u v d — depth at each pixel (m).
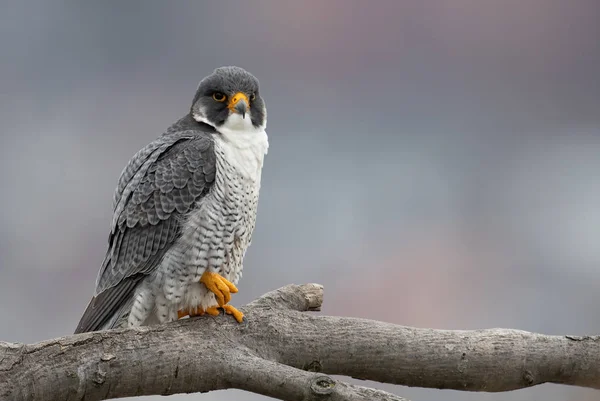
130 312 7.30
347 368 6.44
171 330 6.20
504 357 6.42
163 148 7.51
